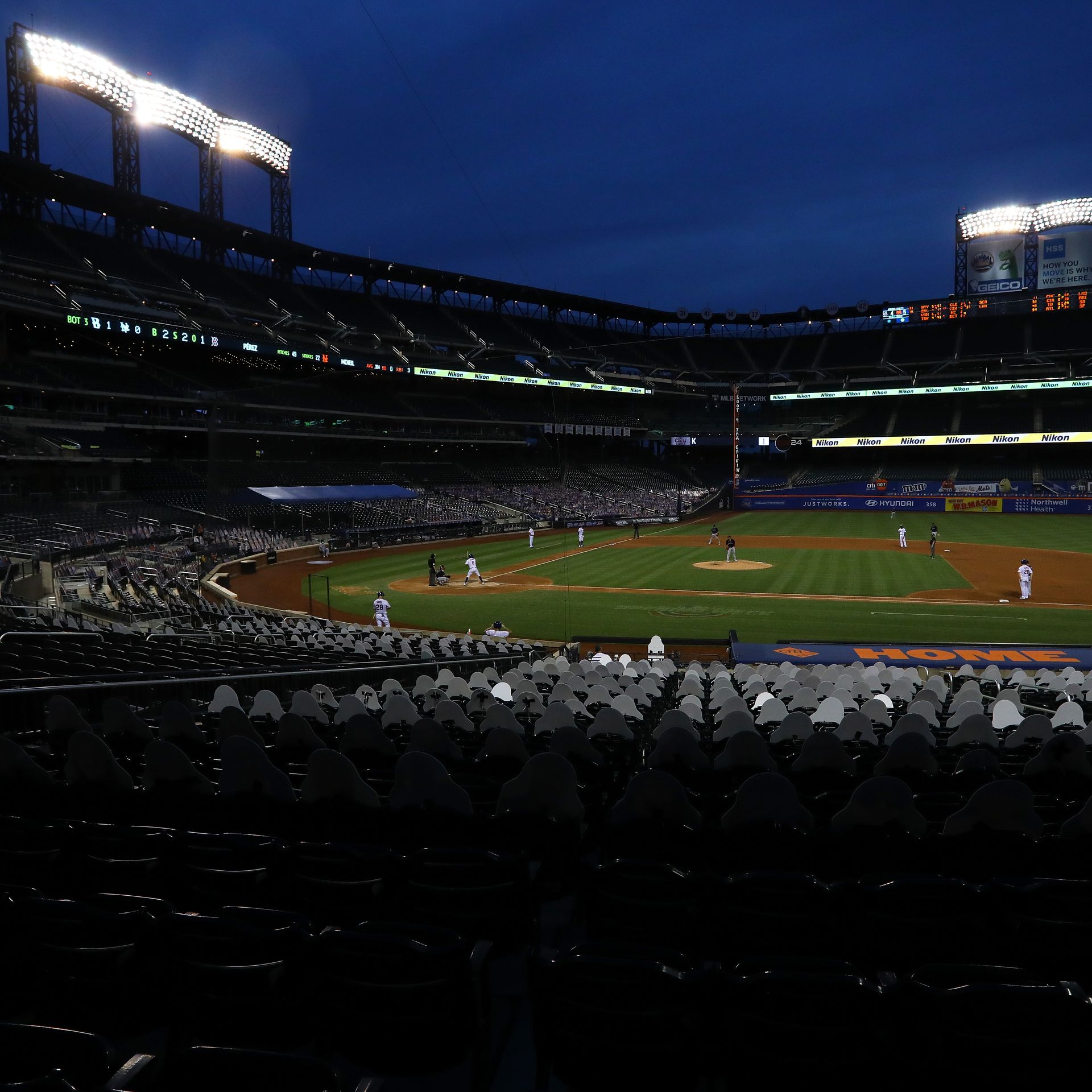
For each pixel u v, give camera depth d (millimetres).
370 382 76688
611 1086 3332
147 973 3688
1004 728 10156
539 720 9133
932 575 37469
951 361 82688
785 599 32125
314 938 3365
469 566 38375
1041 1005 2807
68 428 49719
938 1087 3029
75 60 52875
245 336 60438
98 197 55531
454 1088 3783
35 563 30609
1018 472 77500
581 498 77500
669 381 88625
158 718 10555
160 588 32281
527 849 5449
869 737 8617
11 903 3674
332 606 32969
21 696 9930
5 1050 2686
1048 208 81000
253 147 66125
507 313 89062
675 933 4430
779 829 5066
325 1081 2477
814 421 90000
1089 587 33719
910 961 4254
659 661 18250
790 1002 3061
